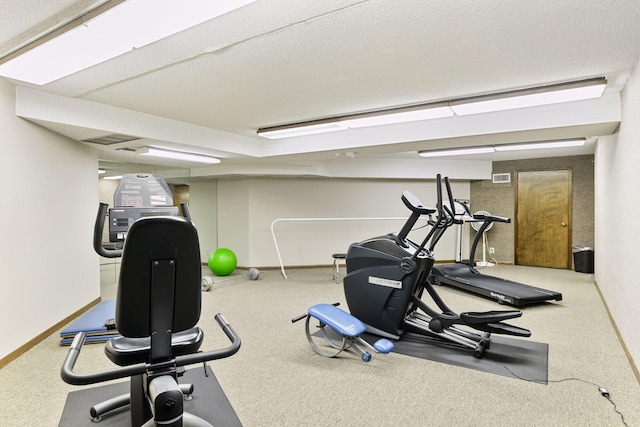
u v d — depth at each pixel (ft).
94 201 15.20
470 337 10.90
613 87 10.68
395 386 8.43
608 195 14.15
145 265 4.80
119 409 7.41
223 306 15.44
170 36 7.20
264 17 6.54
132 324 4.92
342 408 7.49
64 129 11.64
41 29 6.88
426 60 8.62
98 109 11.75
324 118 14.03
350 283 12.29
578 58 8.53
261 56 8.30
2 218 9.31
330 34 7.26
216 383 8.57
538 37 7.47
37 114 10.30
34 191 10.76
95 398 7.88
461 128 13.35
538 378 8.76
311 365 9.59
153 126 13.41
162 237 4.80
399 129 14.56
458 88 10.64
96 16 6.05
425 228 26.32
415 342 11.22
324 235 25.58
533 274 21.83
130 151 16.01
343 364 9.64
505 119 12.62
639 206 8.74
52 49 7.25
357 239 25.94
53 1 5.98
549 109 11.94
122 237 8.08
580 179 22.97
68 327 11.07
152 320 4.99
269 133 15.64
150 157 17.67
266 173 22.08
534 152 21.79
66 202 12.73
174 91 10.68
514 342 11.12
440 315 10.91
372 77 9.72
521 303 14.57
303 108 12.66
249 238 24.80
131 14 5.95
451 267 20.25
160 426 4.80
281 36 7.32
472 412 7.32
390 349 9.33
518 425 6.86
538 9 6.38
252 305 15.60
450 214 11.93
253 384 8.54
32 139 10.67
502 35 7.38
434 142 14.61
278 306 15.44
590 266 21.84
